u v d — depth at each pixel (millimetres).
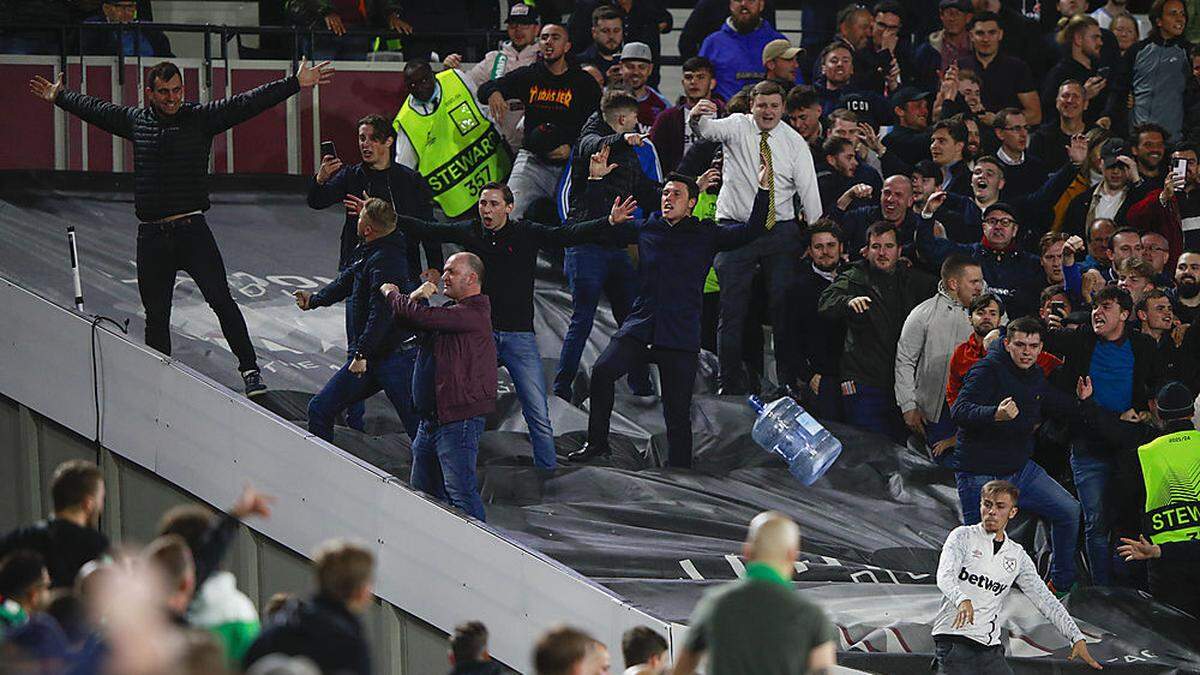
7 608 26297
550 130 53312
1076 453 44188
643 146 51156
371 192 47500
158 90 44844
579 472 44688
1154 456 42406
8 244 53094
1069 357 44719
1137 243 48844
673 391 46031
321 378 48781
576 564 40250
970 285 46750
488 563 37531
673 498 44125
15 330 43000
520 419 48406
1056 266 48594
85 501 28625
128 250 53969
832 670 35344
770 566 25375
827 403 48969
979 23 59219
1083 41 59500
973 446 42844
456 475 39688
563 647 24281
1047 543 43656
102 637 21594
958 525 44781
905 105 54781
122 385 41906
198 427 40969
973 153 53781
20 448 43094
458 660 28656
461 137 55875
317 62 60781
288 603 26688
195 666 16938
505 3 66312
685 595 39250
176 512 27359
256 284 53062
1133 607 41750
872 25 58781
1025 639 39844
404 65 61219
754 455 47406
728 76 57031
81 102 45750
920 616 39281
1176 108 58844
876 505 45438
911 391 47281
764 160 48812
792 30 68625
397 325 39312
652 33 59719
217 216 56750
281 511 40062
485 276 44469
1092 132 53781
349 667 24250
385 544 38844
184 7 66062
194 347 49312
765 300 51031
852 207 51656
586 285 48812
